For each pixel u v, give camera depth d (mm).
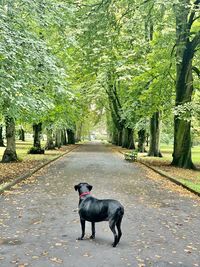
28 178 18625
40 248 7688
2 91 13711
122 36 25188
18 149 45594
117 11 24703
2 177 18141
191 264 6957
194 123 33469
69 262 6898
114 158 35219
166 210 11711
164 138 66062
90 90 41938
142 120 42719
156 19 25422
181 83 26406
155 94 28016
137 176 20641
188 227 9648
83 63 26094
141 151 46906
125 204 12531
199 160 36781
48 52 16234
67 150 46969
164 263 6965
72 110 37625
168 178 19578
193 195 14609
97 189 15500
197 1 23906
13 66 14266
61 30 18625
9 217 10312
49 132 46594
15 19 14992
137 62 26781
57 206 11922
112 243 8125
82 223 8305
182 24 25375
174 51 26906
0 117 23766
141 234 8898
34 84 15805
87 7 23906
